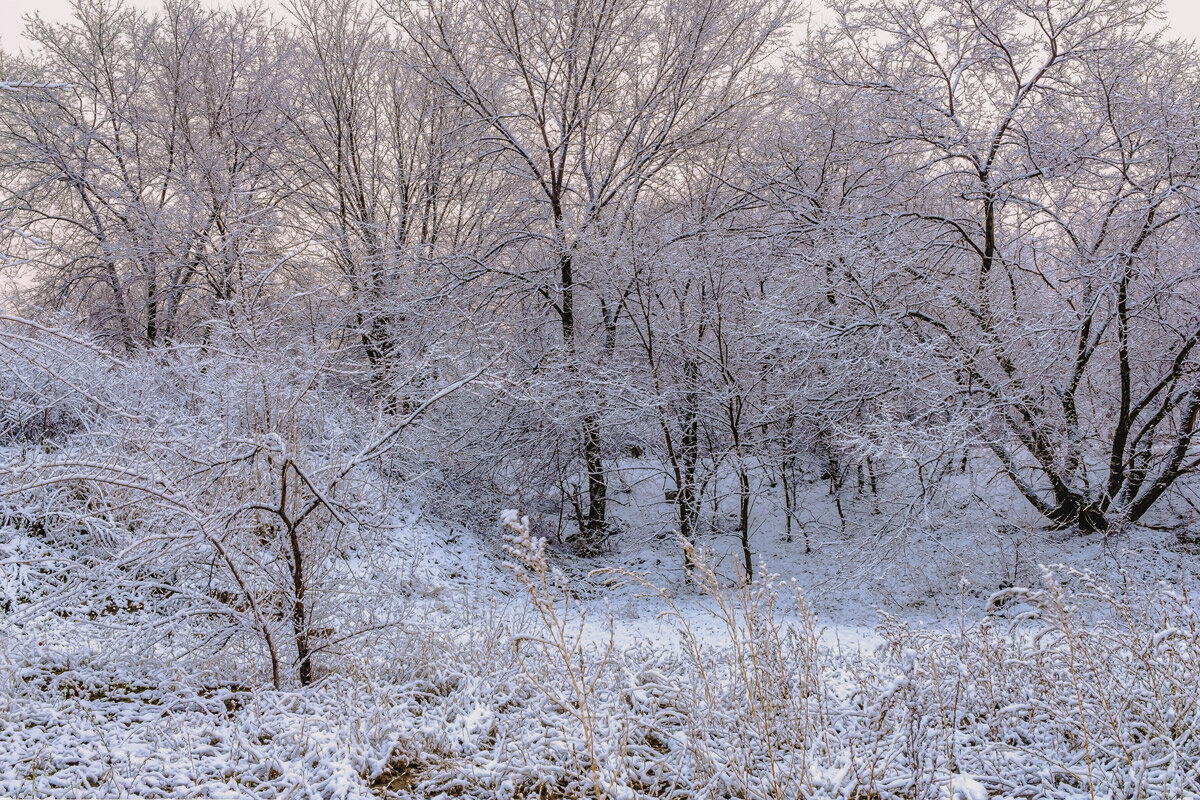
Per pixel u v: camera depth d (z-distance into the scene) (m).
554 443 14.80
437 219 17.66
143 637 4.94
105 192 15.40
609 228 14.42
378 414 6.15
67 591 4.87
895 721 3.70
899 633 4.59
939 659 4.38
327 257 16.25
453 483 14.61
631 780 3.60
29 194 15.46
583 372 14.05
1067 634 3.32
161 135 16.39
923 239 12.98
